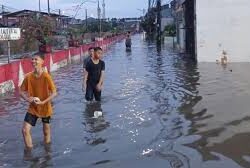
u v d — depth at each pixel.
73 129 10.28
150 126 10.37
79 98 14.59
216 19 28.02
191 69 23.27
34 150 8.64
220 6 27.89
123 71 23.56
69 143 9.09
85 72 13.88
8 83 16.50
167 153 8.23
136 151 8.41
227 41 28.03
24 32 32.81
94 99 14.15
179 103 13.15
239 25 27.88
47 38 34.53
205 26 28.16
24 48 32.34
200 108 12.23
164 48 47.97
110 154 8.27
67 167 7.61
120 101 13.85
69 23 71.56
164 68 24.50
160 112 11.95
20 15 45.84
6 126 10.77
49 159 8.08
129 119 11.20
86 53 38.84
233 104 12.59
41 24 34.59
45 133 9.10
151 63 28.38
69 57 30.12
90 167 7.57
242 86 16.02
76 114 11.98
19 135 9.84
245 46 27.91
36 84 8.76
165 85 17.27
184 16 39.09
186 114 11.55
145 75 21.22
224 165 7.51
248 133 9.46
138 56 36.06
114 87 17.06
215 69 22.86
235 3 27.81
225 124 10.29
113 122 10.91
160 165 7.55
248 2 27.75
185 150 8.39
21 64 17.94
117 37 84.94
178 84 17.38
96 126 10.53
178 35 47.12
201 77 19.34
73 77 21.33
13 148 8.81
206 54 28.25
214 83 17.14
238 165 7.50
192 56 31.75
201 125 10.27
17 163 7.90
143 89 16.38
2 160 8.08
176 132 9.73
